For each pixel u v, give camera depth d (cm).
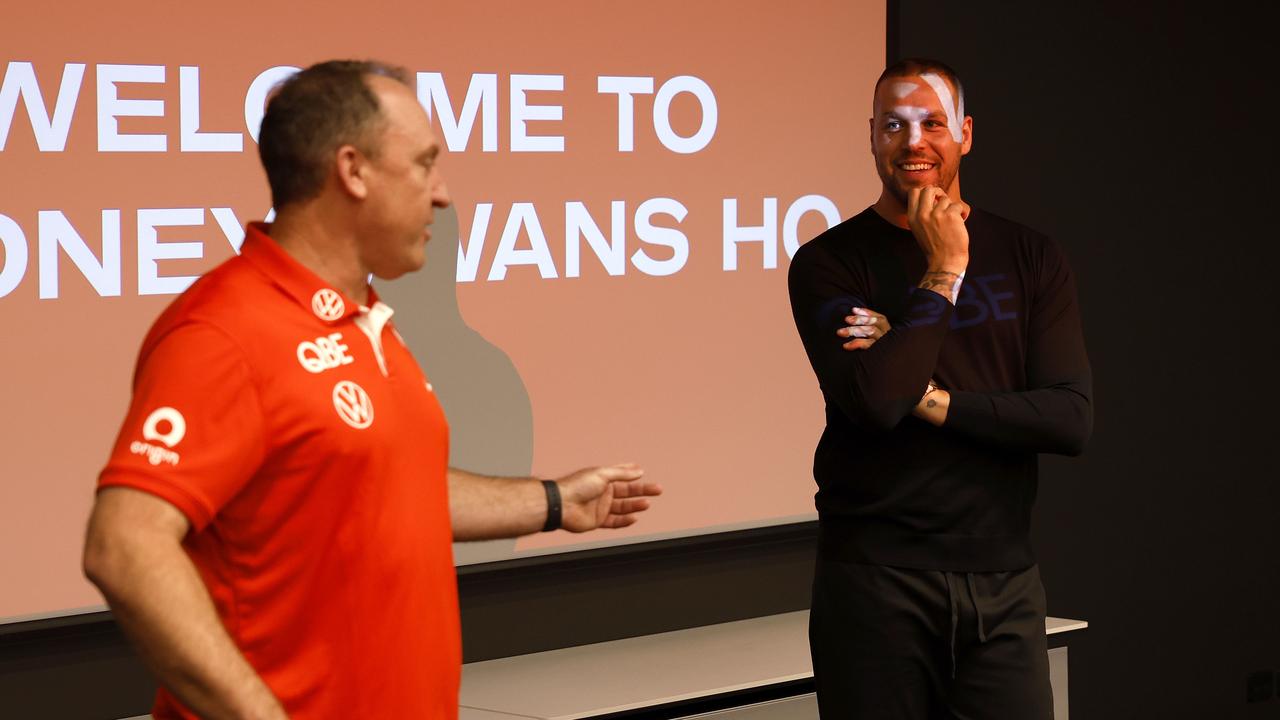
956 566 268
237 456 162
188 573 156
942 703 275
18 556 318
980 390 274
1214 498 521
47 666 323
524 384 377
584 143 385
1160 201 501
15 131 314
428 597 178
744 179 412
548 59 379
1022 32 464
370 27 354
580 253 385
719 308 409
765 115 415
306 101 175
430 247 362
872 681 271
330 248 177
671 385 401
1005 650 271
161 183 332
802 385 423
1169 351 507
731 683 350
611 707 330
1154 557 509
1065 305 279
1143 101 495
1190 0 504
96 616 327
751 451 415
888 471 269
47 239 318
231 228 342
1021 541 275
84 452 325
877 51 434
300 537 168
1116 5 486
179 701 157
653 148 397
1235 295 522
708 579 412
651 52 396
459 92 366
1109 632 500
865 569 272
